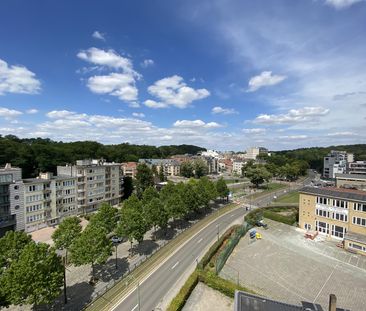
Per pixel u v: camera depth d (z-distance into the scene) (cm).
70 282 4197
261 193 12962
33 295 2970
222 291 3725
